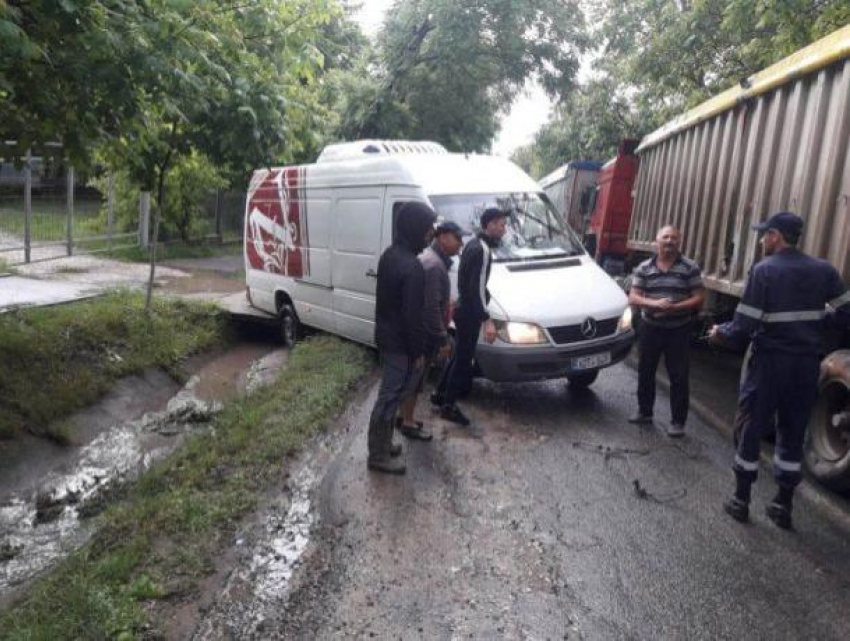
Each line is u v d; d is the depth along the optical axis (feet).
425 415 21.68
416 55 63.31
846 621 11.82
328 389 22.53
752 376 14.90
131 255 53.16
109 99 19.01
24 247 43.45
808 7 30.89
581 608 12.03
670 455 18.89
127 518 14.61
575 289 22.38
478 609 11.94
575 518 15.23
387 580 12.71
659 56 46.57
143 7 18.81
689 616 11.88
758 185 23.54
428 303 17.25
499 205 24.84
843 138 18.52
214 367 30.81
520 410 22.35
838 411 17.39
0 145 20.33
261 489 15.90
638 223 40.63
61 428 21.36
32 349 24.30
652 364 20.53
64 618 10.94
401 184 25.04
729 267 25.81
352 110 61.31
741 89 25.30
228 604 11.75
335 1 26.23
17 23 16.49
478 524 14.84
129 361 26.78
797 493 17.07
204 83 21.61
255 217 34.86
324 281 29.45
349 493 16.07
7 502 18.04
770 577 13.10
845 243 17.95
